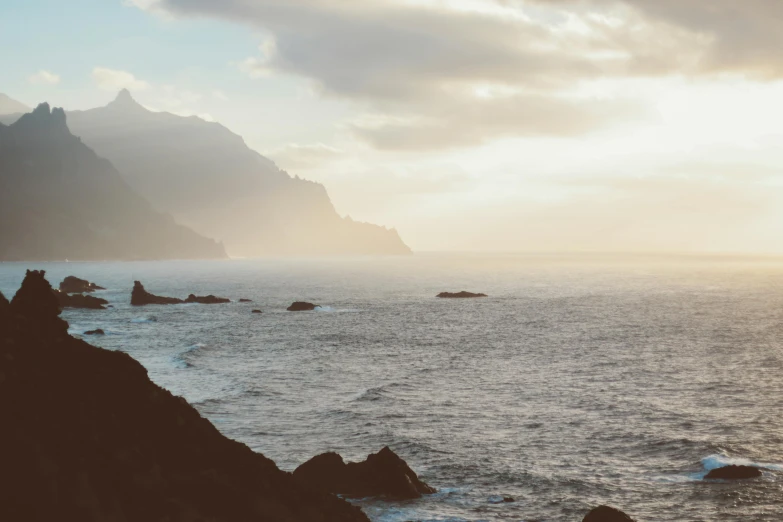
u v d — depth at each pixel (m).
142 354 83.62
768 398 56.62
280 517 24.67
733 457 40.22
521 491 36.19
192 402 55.38
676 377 66.50
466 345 91.00
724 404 54.56
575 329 109.12
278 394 58.94
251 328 111.06
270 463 27.97
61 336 27.44
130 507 20.77
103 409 24.53
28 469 18.84
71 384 24.67
